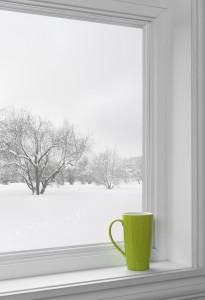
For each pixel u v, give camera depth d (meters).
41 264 1.18
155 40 1.33
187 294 1.22
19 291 1.03
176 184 1.30
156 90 1.33
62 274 1.18
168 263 1.29
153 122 1.34
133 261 1.21
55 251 1.21
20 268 1.15
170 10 1.33
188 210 1.25
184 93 1.26
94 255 1.25
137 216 1.20
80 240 1.27
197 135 1.25
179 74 1.29
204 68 1.26
